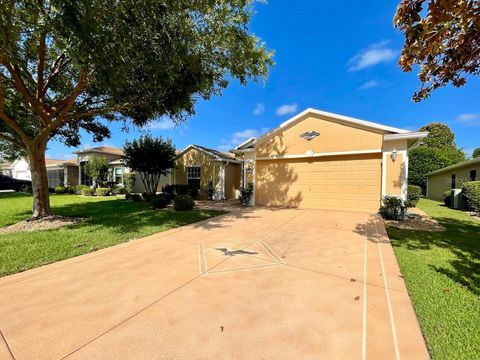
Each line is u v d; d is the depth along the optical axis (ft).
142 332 7.42
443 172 55.72
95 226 22.00
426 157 70.13
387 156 28.45
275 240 17.70
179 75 21.59
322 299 9.37
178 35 20.10
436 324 7.85
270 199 37.86
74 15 13.65
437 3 8.48
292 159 35.86
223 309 8.66
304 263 13.17
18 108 26.84
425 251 15.21
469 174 45.62
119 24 16.14
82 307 8.82
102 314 8.37
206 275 11.58
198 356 6.44
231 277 11.35
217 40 23.70
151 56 18.47
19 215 28.45
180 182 57.31
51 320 8.05
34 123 29.81
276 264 13.02
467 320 8.04
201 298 9.42
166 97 23.45
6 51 16.37
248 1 23.34
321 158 33.55
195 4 19.39
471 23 9.76
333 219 25.81
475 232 20.29
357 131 30.58
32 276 11.54
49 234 19.02
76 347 6.79
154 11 17.10
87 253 14.87
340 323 7.89
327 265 12.88
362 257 14.12
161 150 47.91
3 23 14.23
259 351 6.64
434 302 9.17
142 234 19.22
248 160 39.29
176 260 13.64
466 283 10.74
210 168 53.26
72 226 22.11
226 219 25.89
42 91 24.18
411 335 7.30
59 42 16.01
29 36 19.07
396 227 22.09
